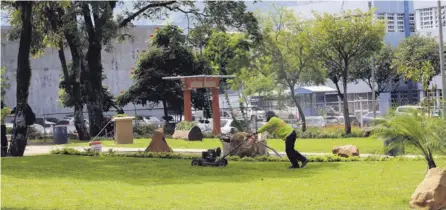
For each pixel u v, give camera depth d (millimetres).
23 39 26000
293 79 44938
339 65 40375
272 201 12617
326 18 40312
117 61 59781
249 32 39344
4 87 46969
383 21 39375
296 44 42812
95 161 22703
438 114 14570
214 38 49219
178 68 49000
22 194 14422
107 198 13555
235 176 17109
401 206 11664
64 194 14320
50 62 58406
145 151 25359
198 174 17781
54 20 37688
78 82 38906
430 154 13477
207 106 51688
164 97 48688
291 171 18031
